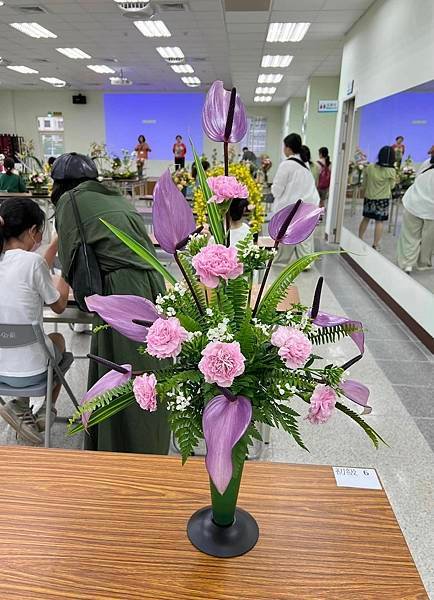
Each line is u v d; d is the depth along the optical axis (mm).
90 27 8117
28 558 956
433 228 3777
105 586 898
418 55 4281
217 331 751
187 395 804
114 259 1896
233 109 851
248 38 8188
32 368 2207
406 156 4508
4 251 2146
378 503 1127
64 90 16609
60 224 1943
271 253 816
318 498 1136
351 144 7055
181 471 1221
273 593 891
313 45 8492
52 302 2184
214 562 950
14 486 1157
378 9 5703
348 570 943
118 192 2115
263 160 13344
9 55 10555
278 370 801
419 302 4062
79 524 1042
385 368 3475
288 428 820
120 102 16734
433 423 2773
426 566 1791
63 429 2652
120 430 1999
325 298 5152
